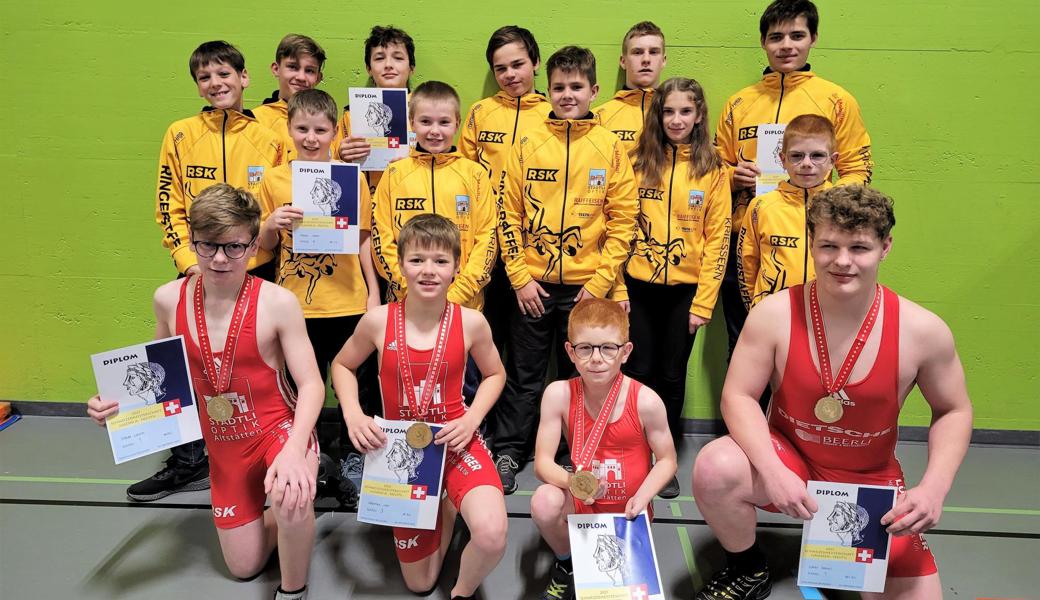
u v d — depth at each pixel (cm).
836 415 182
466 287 262
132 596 207
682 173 278
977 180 316
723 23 308
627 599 177
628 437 199
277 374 210
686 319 287
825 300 181
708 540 241
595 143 272
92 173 327
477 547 190
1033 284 322
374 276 285
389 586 215
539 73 317
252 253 200
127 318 340
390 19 313
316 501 266
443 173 267
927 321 177
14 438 319
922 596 181
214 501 213
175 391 197
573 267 276
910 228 322
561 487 196
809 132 243
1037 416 331
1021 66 305
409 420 209
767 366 191
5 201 330
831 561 176
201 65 274
